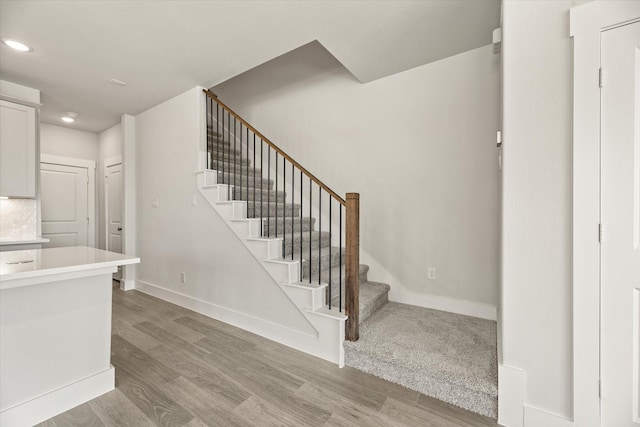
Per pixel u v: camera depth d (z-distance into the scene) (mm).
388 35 2396
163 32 2342
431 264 2879
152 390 1854
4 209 3328
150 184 3947
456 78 2719
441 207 2818
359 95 3268
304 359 2258
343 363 2152
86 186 5000
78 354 1751
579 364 1380
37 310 1605
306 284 2447
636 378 1294
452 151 2752
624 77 1293
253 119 4156
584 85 1354
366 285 3010
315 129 3576
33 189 3227
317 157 3566
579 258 1374
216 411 1663
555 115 1435
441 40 2477
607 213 1331
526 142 1502
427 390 1821
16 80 3143
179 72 2996
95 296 1834
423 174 2900
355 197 2139
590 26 1342
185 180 3434
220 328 2850
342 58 2754
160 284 3820
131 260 1852
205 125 3359
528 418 1498
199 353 2340
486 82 2580
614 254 1322
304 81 3658
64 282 1705
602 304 1346
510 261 1546
